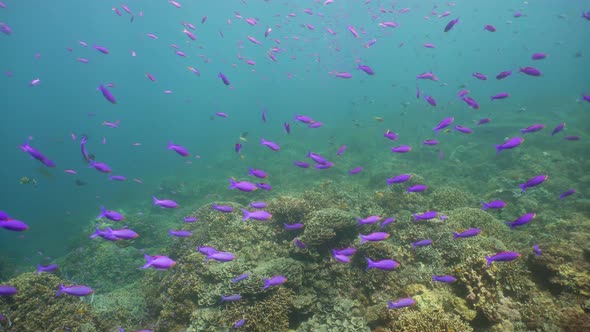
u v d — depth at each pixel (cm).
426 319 96
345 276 126
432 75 176
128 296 158
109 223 263
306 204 163
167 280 150
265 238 155
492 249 126
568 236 145
